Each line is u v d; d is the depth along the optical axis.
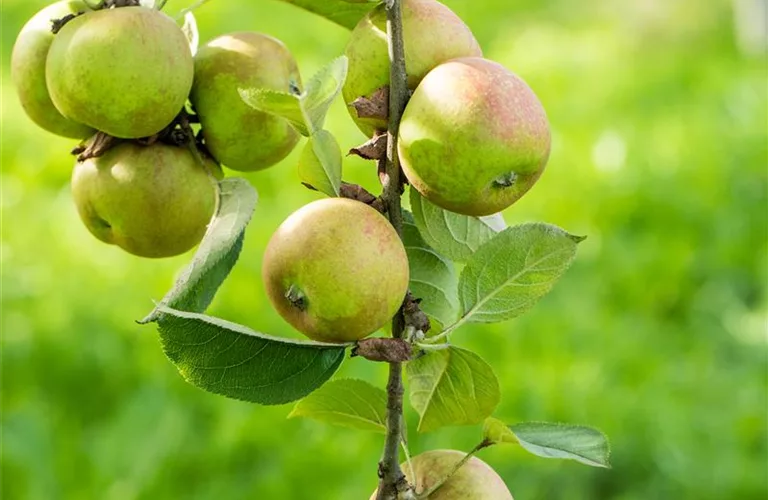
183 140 2.21
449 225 1.97
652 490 5.54
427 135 1.75
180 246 2.26
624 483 5.63
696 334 7.21
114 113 2.03
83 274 6.77
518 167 1.77
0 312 6.32
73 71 2.01
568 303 7.06
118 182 2.17
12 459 5.38
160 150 2.18
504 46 12.83
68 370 6.16
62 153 8.14
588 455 1.87
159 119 2.07
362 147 1.83
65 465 5.60
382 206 1.81
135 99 2.02
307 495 5.30
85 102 2.02
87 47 2.00
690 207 8.50
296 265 1.67
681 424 5.80
